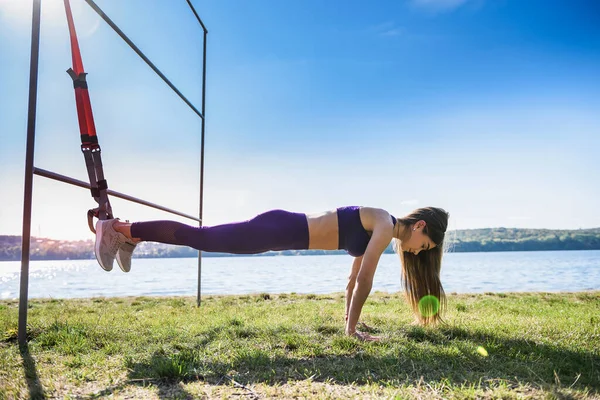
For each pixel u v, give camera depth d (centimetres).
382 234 255
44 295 1324
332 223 262
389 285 1720
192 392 167
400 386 173
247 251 263
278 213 264
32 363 212
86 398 161
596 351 230
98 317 386
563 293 779
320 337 269
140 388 174
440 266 308
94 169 254
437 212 286
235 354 226
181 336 277
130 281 2270
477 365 206
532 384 177
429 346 242
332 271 3512
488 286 1731
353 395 163
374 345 247
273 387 173
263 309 467
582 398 158
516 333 279
